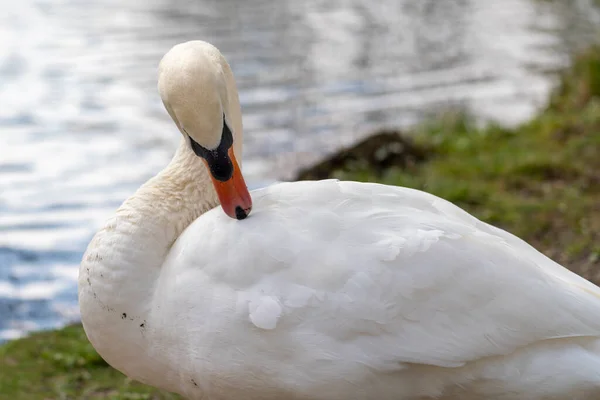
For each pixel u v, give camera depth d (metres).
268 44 25.33
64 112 19.39
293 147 16.98
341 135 17.73
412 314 5.37
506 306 5.37
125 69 22.55
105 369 8.68
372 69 22.98
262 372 5.54
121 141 17.61
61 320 10.52
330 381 5.45
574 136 15.14
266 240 5.52
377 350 5.38
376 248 5.45
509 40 26.02
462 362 5.37
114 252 5.84
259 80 21.83
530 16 29.19
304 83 21.56
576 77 18.45
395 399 5.58
